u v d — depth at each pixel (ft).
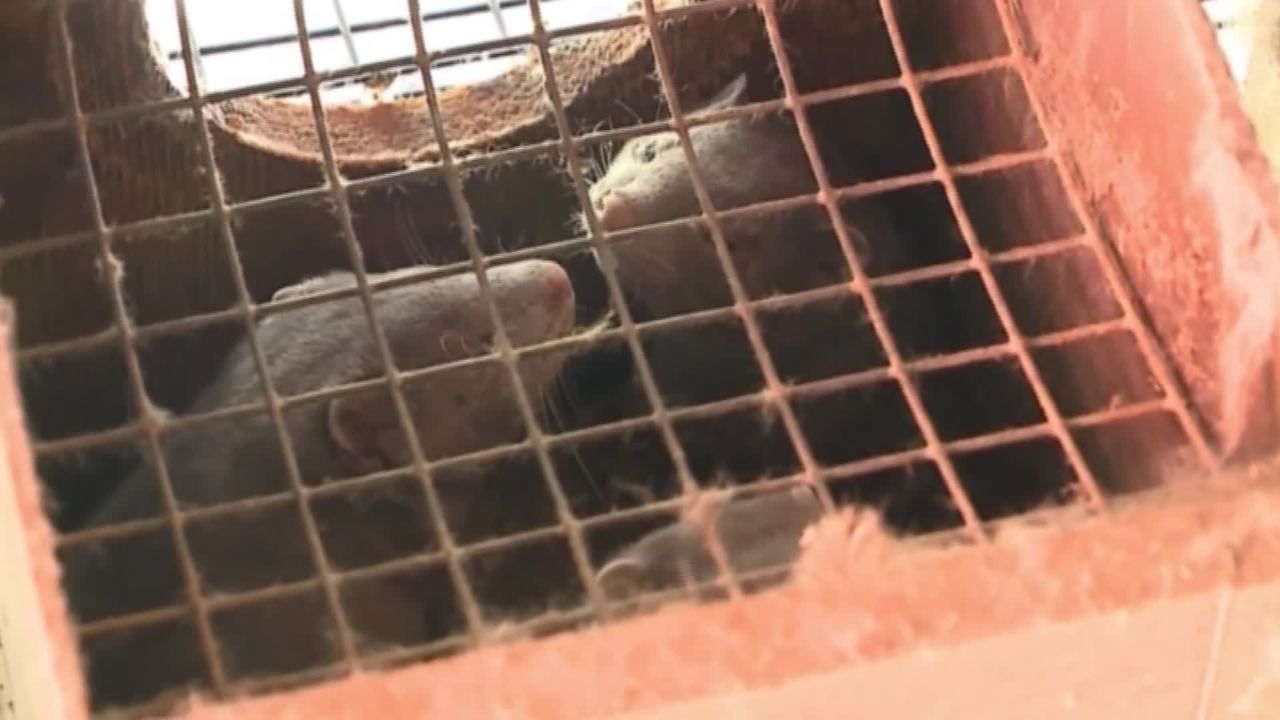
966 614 1.30
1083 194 2.00
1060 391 2.18
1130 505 1.35
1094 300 2.00
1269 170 1.57
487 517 2.28
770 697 1.29
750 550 1.81
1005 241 2.35
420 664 1.27
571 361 2.48
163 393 2.48
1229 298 1.61
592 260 2.64
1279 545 1.32
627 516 1.59
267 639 1.99
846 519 1.41
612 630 1.29
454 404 2.25
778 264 2.58
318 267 2.71
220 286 2.58
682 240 2.57
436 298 2.31
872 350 2.51
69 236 1.96
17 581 1.33
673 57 2.80
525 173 2.78
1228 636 1.36
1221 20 2.31
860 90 1.98
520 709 1.26
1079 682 1.39
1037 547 1.32
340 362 2.26
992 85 2.31
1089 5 1.88
